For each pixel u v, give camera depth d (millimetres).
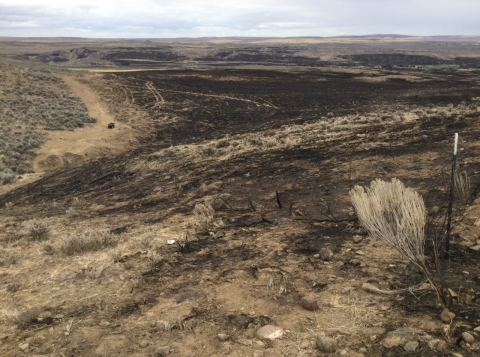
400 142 12586
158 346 3477
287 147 15648
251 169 12273
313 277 4543
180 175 14031
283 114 43000
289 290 4312
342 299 3928
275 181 10227
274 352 3172
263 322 3680
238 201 8891
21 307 4605
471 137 11594
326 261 4969
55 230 8773
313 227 6410
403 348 2939
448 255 4457
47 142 30500
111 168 20562
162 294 4633
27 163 26172
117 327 3906
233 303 4188
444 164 8906
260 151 15922
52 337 3789
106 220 9344
